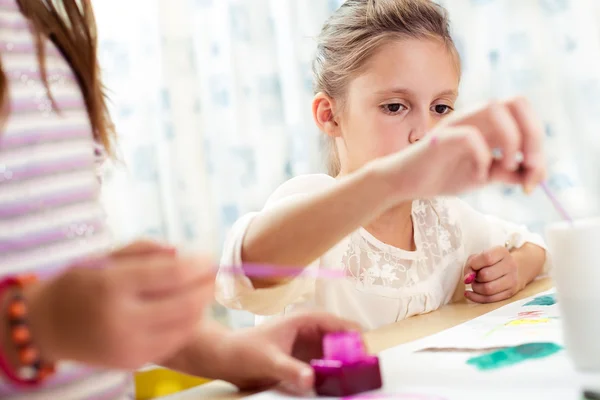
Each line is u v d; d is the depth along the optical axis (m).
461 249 1.14
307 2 1.81
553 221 1.71
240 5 1.81
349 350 0.53
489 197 1.72
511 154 0.56
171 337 0.36
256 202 1.82
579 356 0.50
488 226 1.19
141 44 1.77
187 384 0.84
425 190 0.60
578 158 1.73
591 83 1.71
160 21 1.76
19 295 0.38
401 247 1.10
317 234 0.69
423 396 0.48
